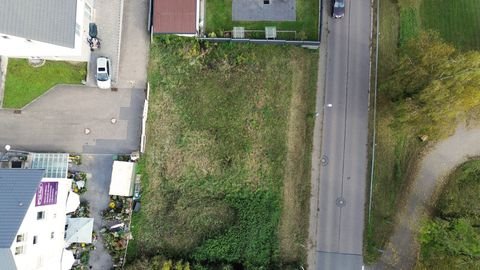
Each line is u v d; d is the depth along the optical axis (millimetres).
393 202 39250
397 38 40156
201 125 38875
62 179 35781
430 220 37531
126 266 37250
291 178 38906
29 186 31297
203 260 37906
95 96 38719
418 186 39719
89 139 38500
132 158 37719
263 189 38594
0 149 38031
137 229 38031
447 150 40156
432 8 40875
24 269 30328
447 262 37281
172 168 38531
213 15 39500
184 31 37656
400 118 35281
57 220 35250
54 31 32875
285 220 38719
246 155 38688
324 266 38469
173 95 38938
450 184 39812
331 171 39094
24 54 36531
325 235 38688
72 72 38406
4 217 29797
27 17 31703
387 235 38938
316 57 39688
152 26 38156
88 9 37281
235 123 38906
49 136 38375
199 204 38500
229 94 39062
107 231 37719
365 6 40219
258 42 39125
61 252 36094
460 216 38531
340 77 39656
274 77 39344
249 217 38125
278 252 38031
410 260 38781
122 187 37000
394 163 39531
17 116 38375
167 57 39031
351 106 39469
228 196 38469
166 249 38156
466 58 31297
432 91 31766
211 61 39125
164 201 38438
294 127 39188
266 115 39031
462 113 39188
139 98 38750
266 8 39500
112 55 38438
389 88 36344
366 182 39062
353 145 39250
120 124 38625
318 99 39500
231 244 37906
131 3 39312
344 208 38875
